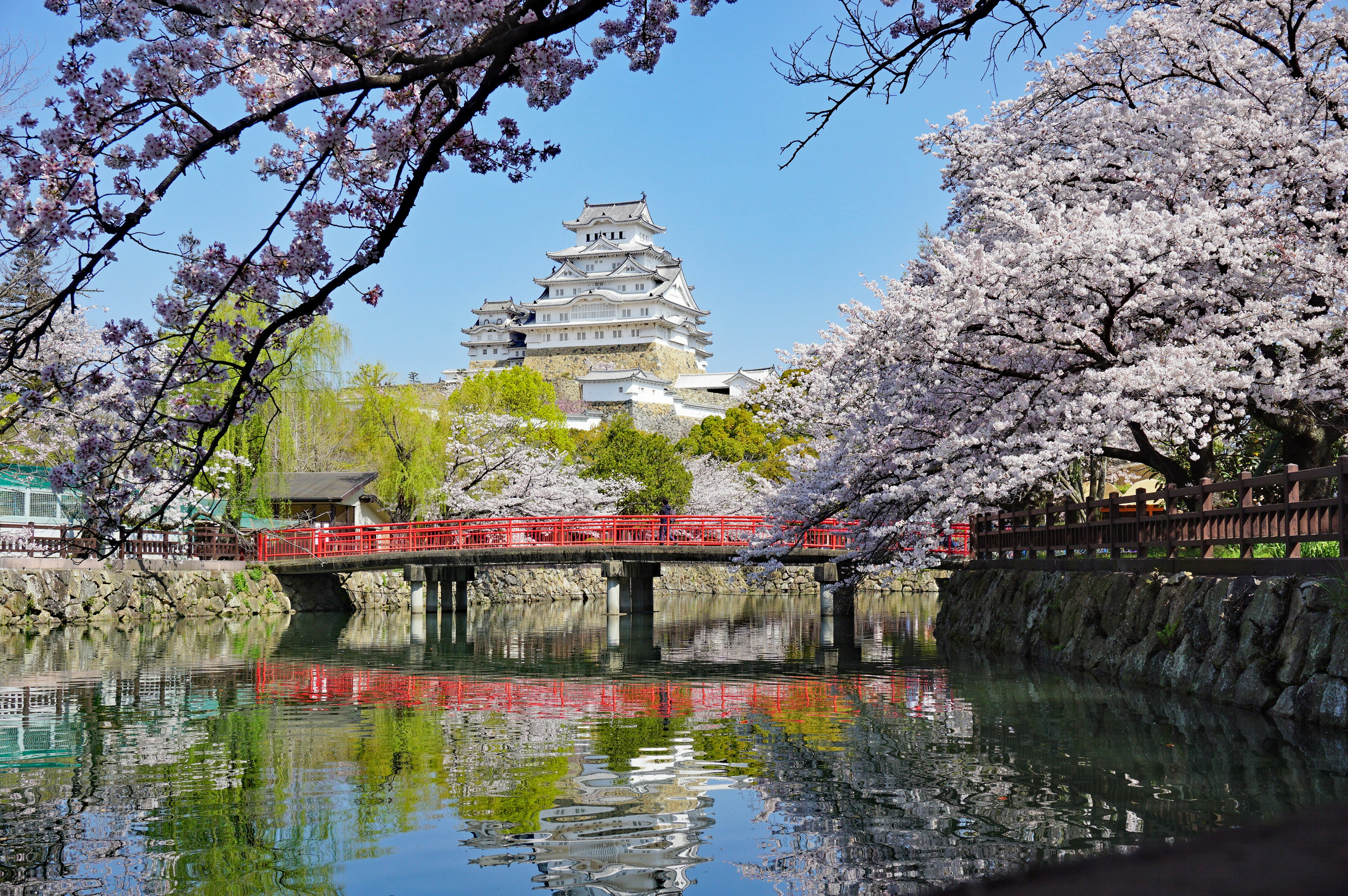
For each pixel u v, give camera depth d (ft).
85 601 89.40
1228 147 47.60
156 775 29.78
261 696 46.65
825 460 70.23
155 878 20.52
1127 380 43.09
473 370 305.94
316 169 17.16
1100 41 52.19
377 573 124.06
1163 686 41.52
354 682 52.11
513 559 100.89
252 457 96.02
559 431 165.07
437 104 20.31
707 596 155.94
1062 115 55.42
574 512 134.92
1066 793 25.62
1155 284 45.21
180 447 19.21
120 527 20.03
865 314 54.65
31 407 19.49
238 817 25.04
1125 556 50.37
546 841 22.88
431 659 63.57
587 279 308.81
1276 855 2.86
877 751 32.37
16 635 78.43
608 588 102.22
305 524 120.06
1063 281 45.32
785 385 83.92
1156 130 51.03
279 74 19.76
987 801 25.20
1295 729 31.96
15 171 15.99
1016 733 34.14
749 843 22.41
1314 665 32.78
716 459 180.75
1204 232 44.21
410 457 117.50
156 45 16.65
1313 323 43.32
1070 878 3.09
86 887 19.95
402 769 30.50
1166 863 3.05
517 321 323.57
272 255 18.85
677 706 43.06
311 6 16.01
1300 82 46.98
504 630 90.53
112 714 41.52
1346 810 3.31
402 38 17.42
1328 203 47.03
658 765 30.78
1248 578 37.55
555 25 14.30
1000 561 71.92
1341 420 49.37
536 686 50.24
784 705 43.06
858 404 62.08
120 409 19.33
